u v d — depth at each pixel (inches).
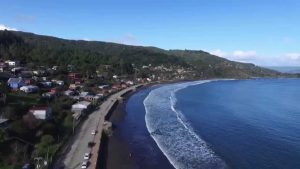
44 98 4192.9
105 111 4456.2
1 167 2073.1
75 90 5625.0
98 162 2534.5
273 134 3437.5
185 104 5541.3
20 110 3218.5
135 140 3176.7
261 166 2466.8
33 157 2321.6
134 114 4510.3
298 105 5634.8
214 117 4352.9
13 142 2440.9
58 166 2281.0
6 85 4266.7
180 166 2466.8
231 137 3297.2
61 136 2984.7
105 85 7150.6
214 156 2689.5
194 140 3171.8
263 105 5580.7
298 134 3447.3
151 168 2439.7
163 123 3932.1
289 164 2509.8
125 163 2546.8
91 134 3142.2
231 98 6565.0
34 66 7150.6
